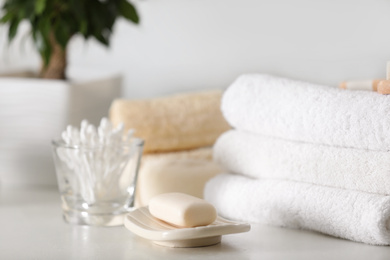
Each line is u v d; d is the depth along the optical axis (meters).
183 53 1.41
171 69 1.42
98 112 1.24
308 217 0.85
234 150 0.95
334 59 1.31
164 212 0.82
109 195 0.93
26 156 1.16
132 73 1.45
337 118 0.82
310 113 0.84
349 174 0.82
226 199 0.95
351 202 0.81
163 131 1.12
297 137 0.87
